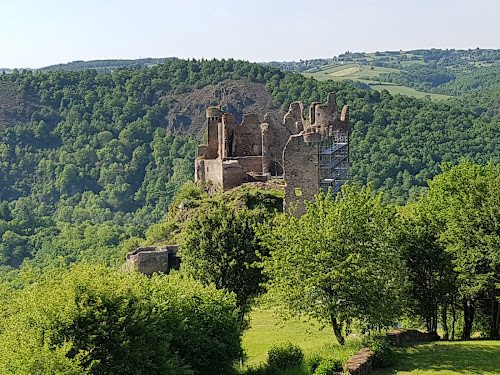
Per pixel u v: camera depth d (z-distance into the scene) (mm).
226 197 60719
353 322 33688
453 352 27688
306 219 30438
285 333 37312
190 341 26594
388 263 29562
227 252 36094
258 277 36188
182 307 26875
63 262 32188
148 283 26969
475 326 39281
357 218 29344
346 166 62844
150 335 23516
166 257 54531
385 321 29406
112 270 27141
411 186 117875
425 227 33812
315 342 34188
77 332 22328
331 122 62219
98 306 22891
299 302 29391
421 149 127875
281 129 71125
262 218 47875
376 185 119938
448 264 32812
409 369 25141
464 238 33094
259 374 28094
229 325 28344
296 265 29469
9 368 20812
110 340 22703
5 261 118625
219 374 27875
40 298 23234
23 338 21719
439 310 38906
